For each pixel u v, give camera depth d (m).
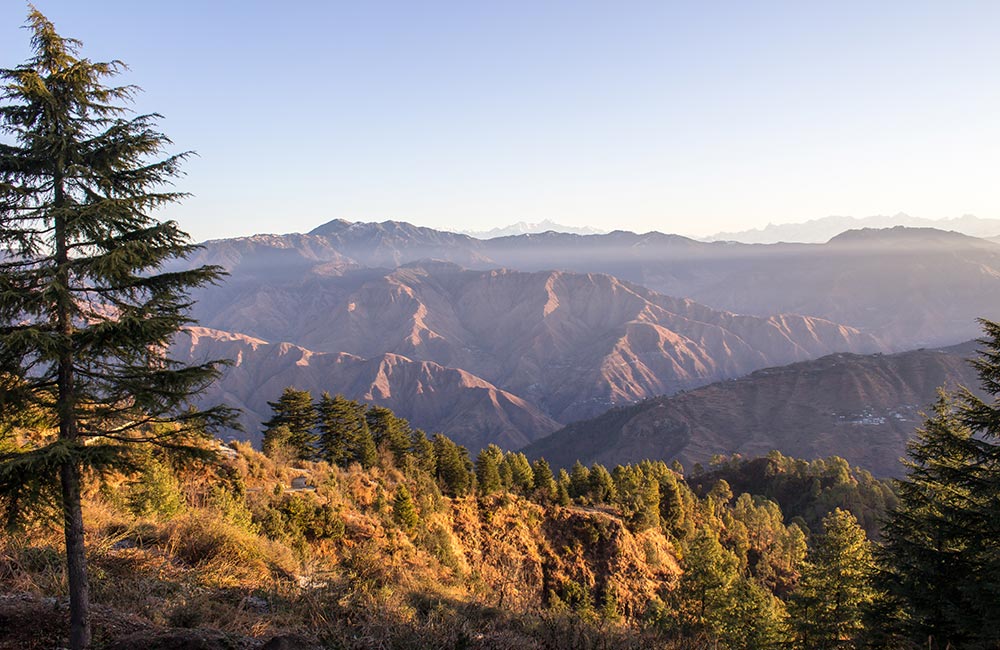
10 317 7.80
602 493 62.56
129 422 9.50
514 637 10.60
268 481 29.97
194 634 8.88
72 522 8.36
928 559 16.44
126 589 10.71
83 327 8.84
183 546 14.10
